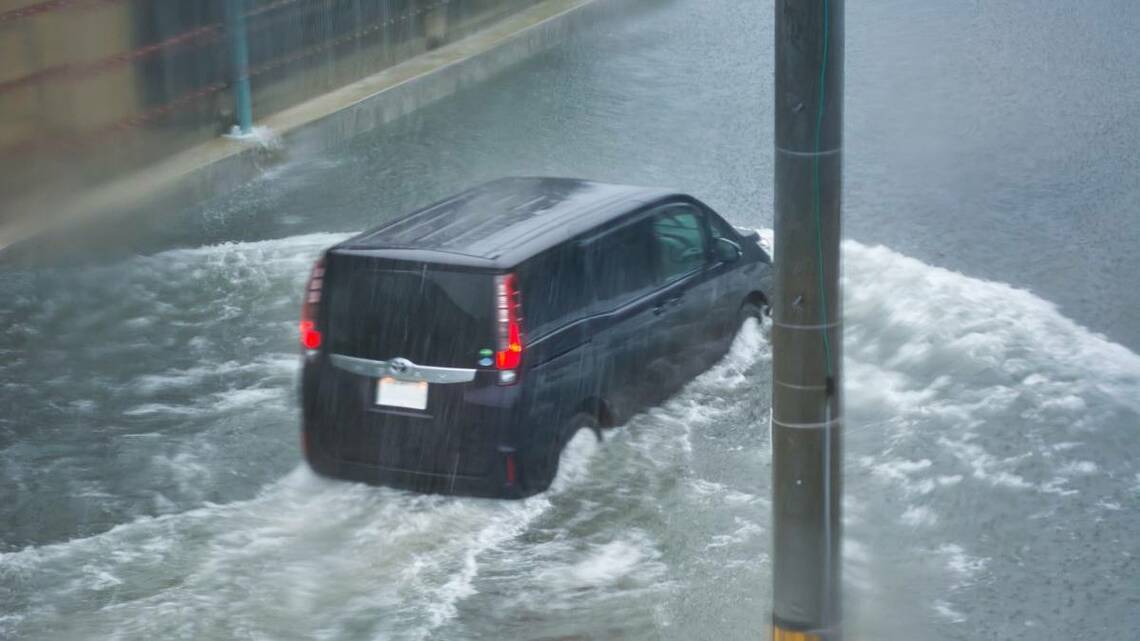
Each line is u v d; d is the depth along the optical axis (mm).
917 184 55688
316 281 32344
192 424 36406
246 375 39688
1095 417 34719
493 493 31406
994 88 69938
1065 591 27500
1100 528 29844
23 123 56344
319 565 29141
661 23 89375
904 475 32344
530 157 62656
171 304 45500
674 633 26406
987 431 34312
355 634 26469
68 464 34062
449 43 82562
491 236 32875
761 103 70062
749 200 54656
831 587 22547
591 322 33531
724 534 30266
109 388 38781
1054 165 57594
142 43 61031
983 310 41594
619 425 35031
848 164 58750
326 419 32375
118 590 28125
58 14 56906
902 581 27938
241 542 30125
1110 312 42156
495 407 31016
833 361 21781
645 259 35969
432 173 61531
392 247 32156
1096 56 75562
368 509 31516
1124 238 48844
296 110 70000
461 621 26922
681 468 33312
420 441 31562
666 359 36562
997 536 29672
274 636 26391
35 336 42844
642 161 60781
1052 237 49188
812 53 20641
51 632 26516
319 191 59688
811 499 22125
